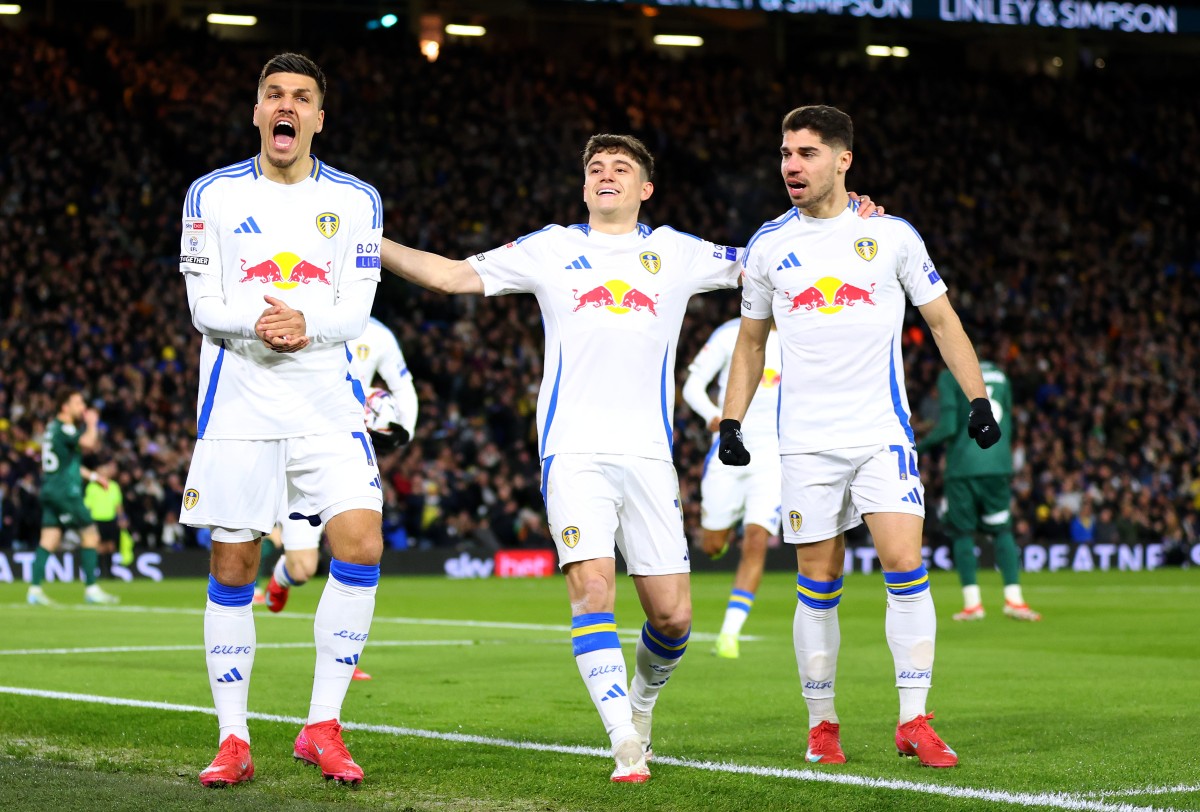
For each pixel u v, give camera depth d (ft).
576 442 16.53
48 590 55.98
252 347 16.26
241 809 13.91
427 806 14.32
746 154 112.47
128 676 25.07
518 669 27.04
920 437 82.02
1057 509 82.79
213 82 103.55
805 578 17.47
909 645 16.98
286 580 27.55
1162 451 91.76
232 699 16.08
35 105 96.68
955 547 41.06
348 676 16.31
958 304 102.47
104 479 49.83
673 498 16.81
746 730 19.63
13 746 17.71
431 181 102.94
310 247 16.39
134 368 80.28
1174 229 114.11
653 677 16.98
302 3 110.32
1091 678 25.93
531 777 15.71
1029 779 15.70
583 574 16.24
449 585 62.75
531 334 92.22
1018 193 112.78
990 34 123.13
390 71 107.45
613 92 112.78
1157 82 126.41
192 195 16.37
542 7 107.76
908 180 111.96
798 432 17.70
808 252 17.63
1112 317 102.94
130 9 108.58
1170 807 14.05
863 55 123.24
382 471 74.18
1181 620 40.63
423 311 92.99
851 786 15.12
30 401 74.33
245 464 16.22
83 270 87.81
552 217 103.96
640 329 16.79
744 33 122.42
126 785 15.10
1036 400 94.94
